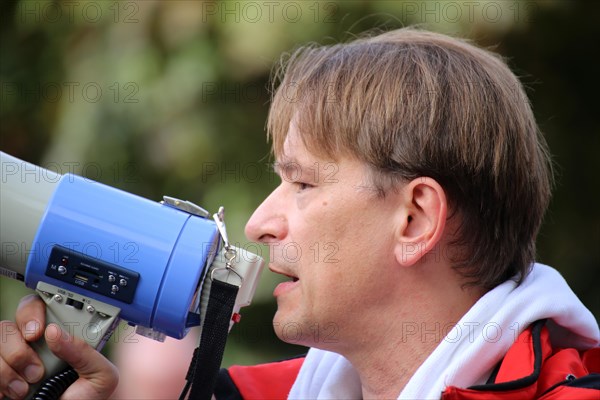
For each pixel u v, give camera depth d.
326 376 7.13
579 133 17.48
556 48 16.89
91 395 6.09
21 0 17.88
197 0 16.16
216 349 6.12
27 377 6.07
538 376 5.80
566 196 17.12
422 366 5.98
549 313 6.18
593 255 17.27
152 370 10.04
